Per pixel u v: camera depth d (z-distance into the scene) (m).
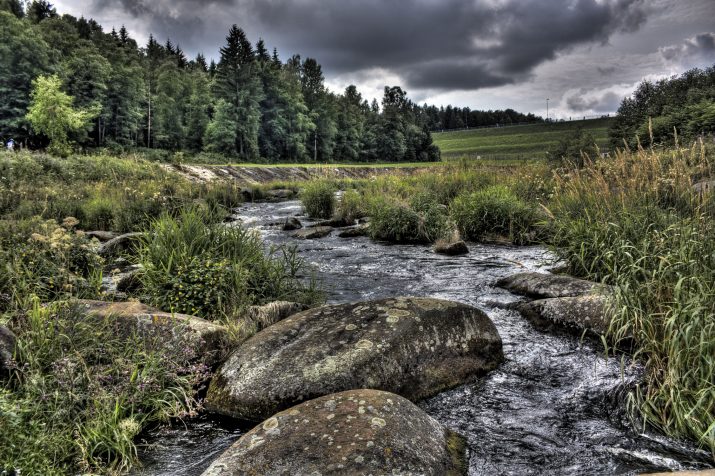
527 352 4.54
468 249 10.27
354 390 3.12
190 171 29.88
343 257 9.62
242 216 16.89
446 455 2.74
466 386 3.88
